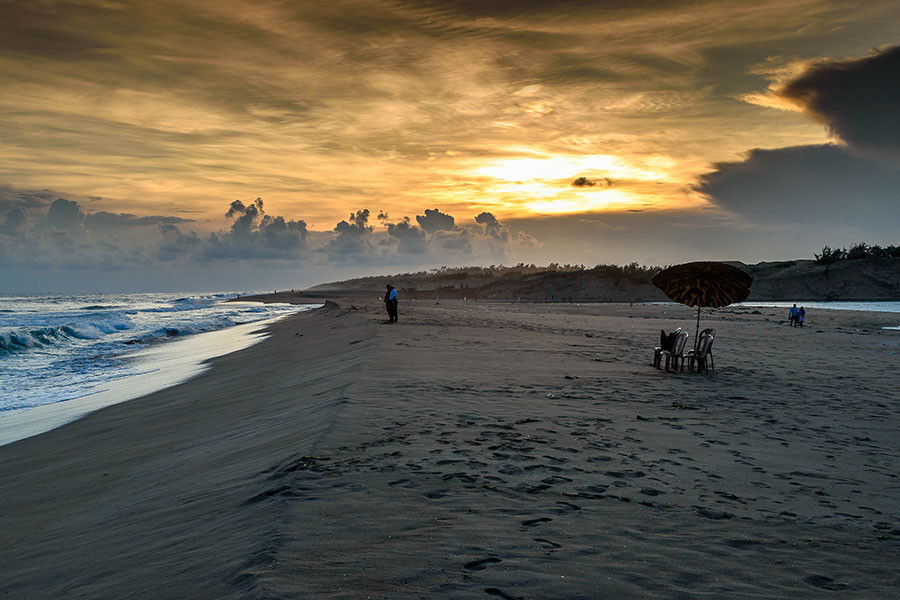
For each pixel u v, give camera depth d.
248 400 11.59
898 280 126.50
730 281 14.22
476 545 3.58
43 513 6.06
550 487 4.98
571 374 12.68
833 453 6.89
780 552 3.78
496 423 7.52
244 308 95.31
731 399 10.45
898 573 3.51
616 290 148.25
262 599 2.74
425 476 5.14
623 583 3.14
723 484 5.39
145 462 7.74
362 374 11.33
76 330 34.47
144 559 3.91
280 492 4.67
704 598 3.02
